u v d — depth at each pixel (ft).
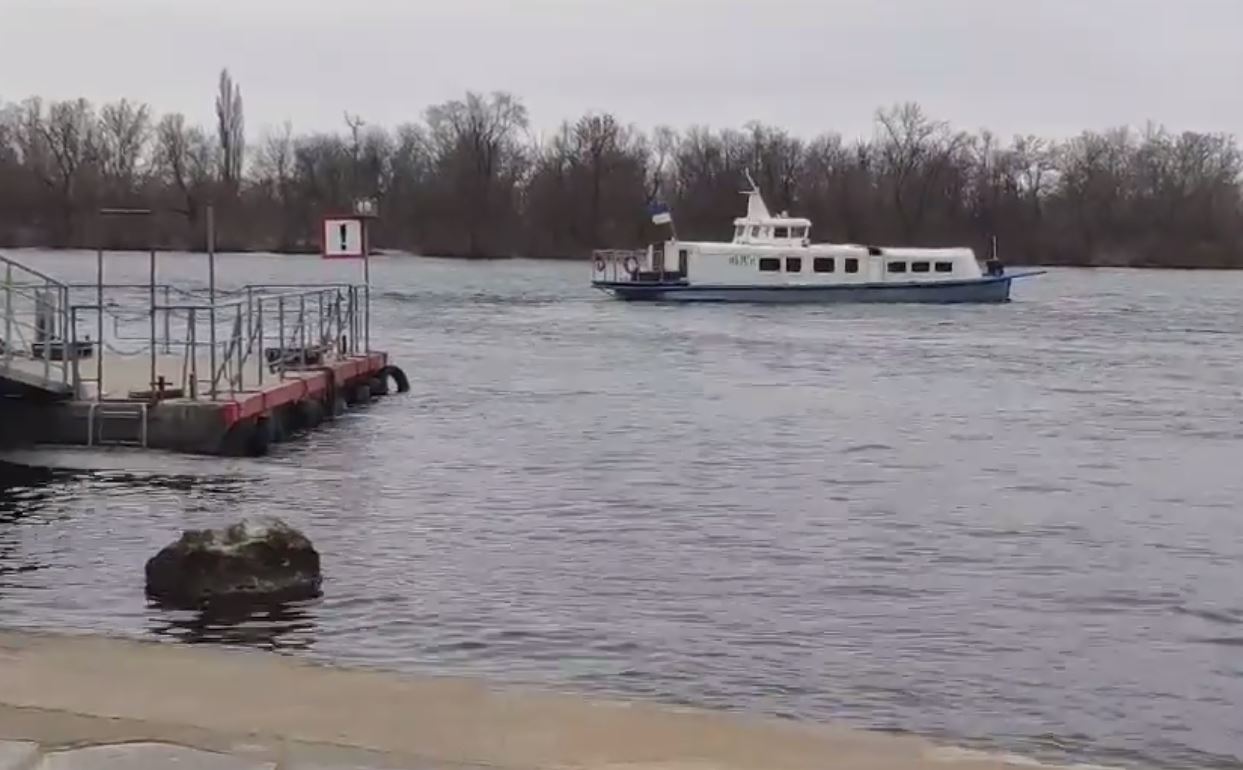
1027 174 418.72
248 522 47.75
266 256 405.39
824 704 37.88
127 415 70.95
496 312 213.66
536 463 78.48
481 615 45.70
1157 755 34.91
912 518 64.44
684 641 43.45
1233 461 84.12
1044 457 84.79
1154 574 54.13
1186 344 175.11
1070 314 225.15
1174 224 400.26
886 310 221.66
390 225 415.03
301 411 85.46
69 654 36.60
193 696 32.63
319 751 27.25
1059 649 43.73
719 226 399.24
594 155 419.74
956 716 37.19
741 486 72.54
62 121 407.03
